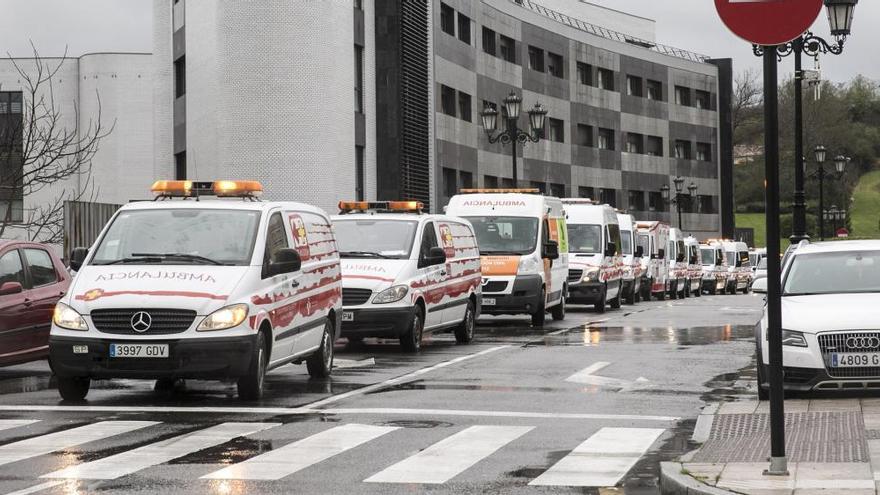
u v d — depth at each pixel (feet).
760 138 494.18
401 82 177.58
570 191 287.89
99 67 236.22
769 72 32.24
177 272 51.29
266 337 52.39
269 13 149.07
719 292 261.44
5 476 33.58
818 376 48.44
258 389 51.06
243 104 149.18
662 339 87.40
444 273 80.43
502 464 35.91
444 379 59.62
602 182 302.66
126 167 235.81
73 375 49.90
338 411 47.65
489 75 246.88
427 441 40.22
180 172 171.22
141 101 236.02
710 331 96.89
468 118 236.43
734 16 31.89
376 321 73.36
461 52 231.50
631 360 69.97
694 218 342.23
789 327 49.16
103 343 49.21
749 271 281.74
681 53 347.97
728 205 353.92
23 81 240.73
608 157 305.53
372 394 53.42
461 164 230.48
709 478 31.22
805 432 39.78
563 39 285.43
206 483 32.63
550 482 33.06
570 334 93.66
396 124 174.70
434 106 216.13
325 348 60.54
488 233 103.81
